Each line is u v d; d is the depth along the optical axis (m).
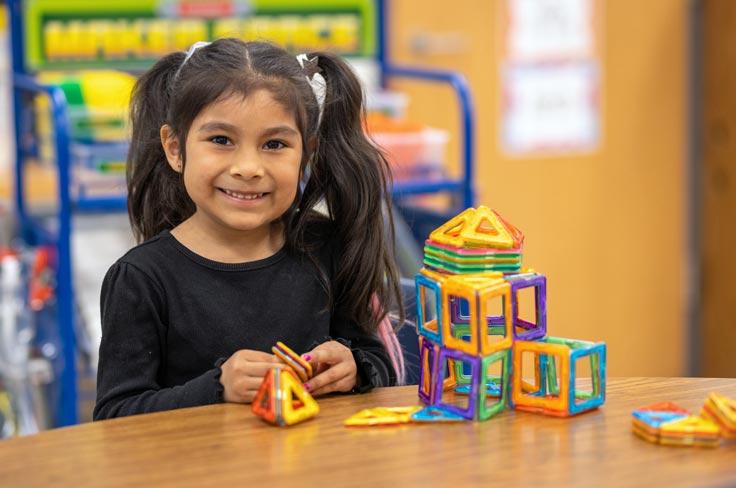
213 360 1.50
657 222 4.18
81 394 2.74
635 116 4.07
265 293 1.52
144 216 1.64
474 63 3.79
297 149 1.43
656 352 4.29
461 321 1.37
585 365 2.64
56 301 2.66
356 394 1.40
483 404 1.25
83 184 2.57
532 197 3.96
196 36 3.08
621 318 4.20
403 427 1.24
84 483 1.09
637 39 4.02
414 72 3.12
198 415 1.28
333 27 3.21
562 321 4.11
